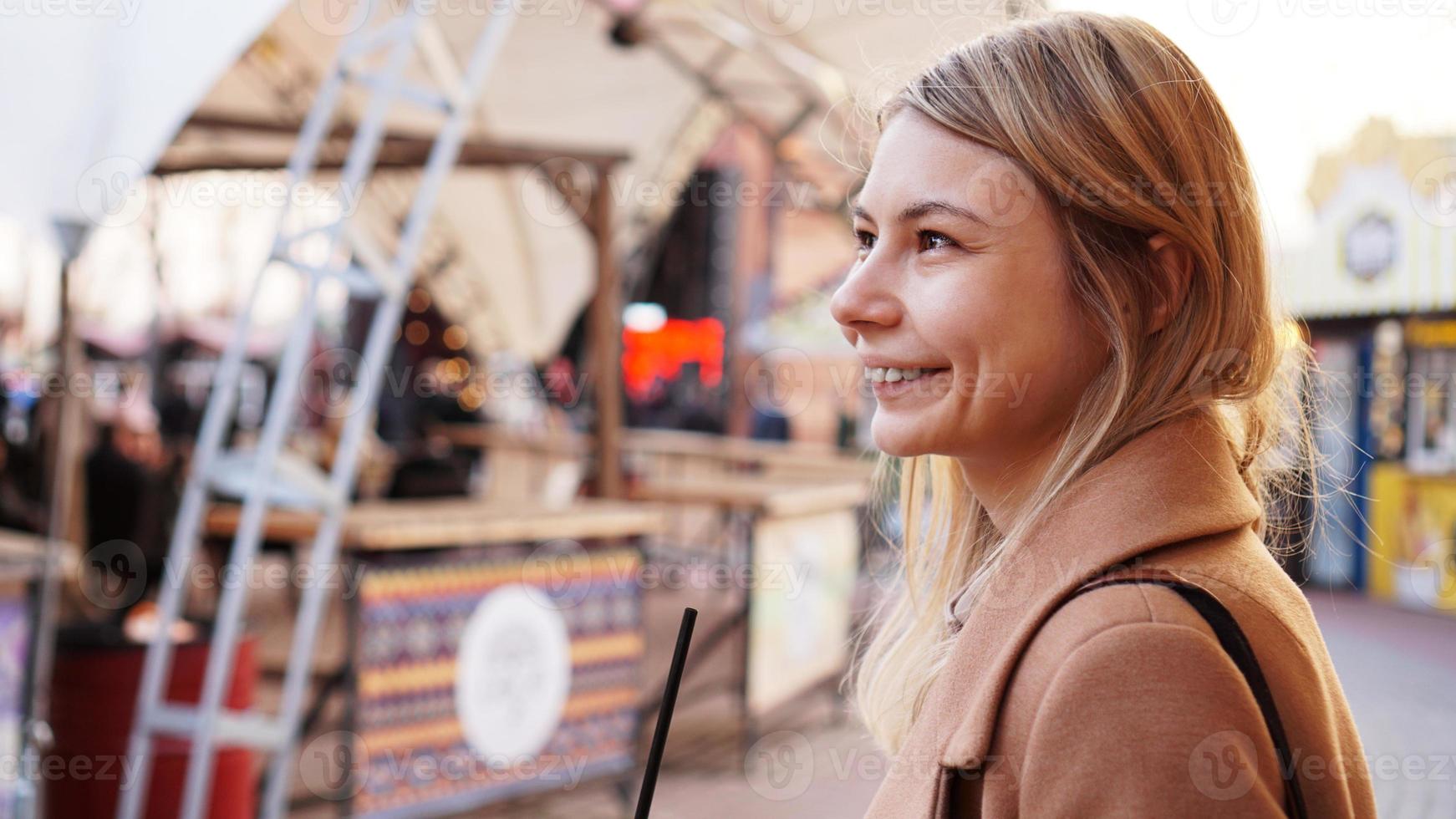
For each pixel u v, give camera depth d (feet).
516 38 17.08
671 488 16.12
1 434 15.28
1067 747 1.96
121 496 17.20
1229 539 2.30
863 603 19.74
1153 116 2.44
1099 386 2.46
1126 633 1.99
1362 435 25.03
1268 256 2.59
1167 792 1.86
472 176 22.62
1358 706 15.67
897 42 16.11
